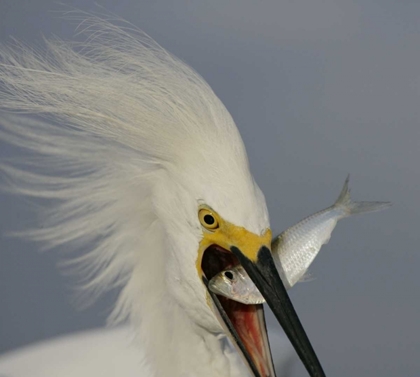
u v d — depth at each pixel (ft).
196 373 22.76
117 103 21.03
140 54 21.50
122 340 30.96
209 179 19.98
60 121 22.66
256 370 20.52
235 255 20.02
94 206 22.61
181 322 22.58
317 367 19.67
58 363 30.94
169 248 21.44
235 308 20.95
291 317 19.69
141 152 21.13
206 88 20.89
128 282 22.71
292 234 20.88
